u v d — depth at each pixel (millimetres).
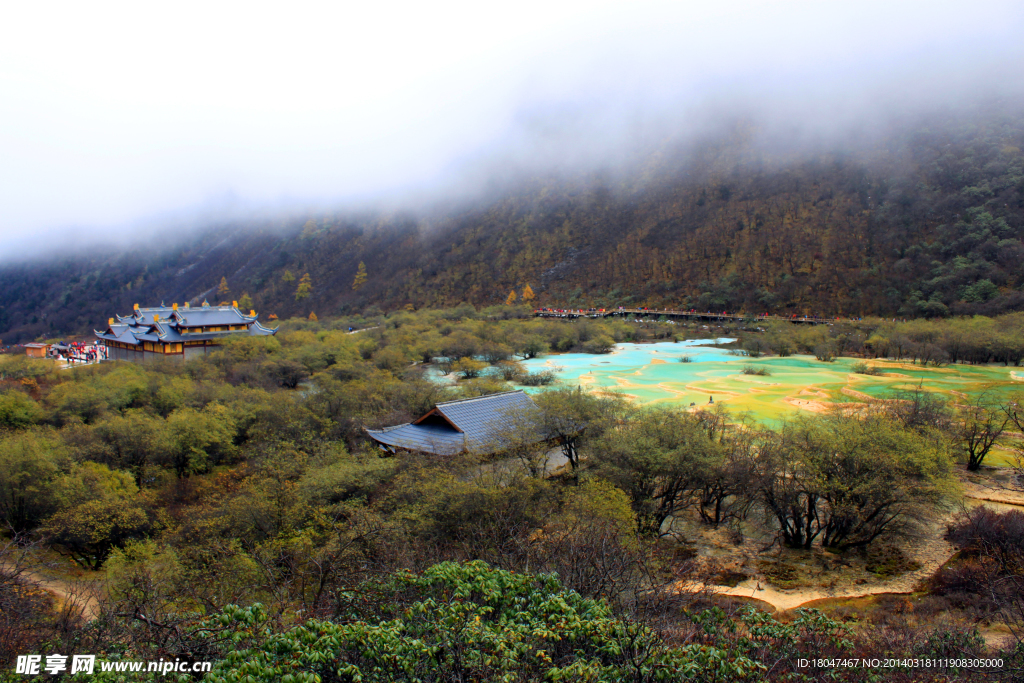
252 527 27781
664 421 37719
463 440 38688
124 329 107438
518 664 11914
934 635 17734
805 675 14008
